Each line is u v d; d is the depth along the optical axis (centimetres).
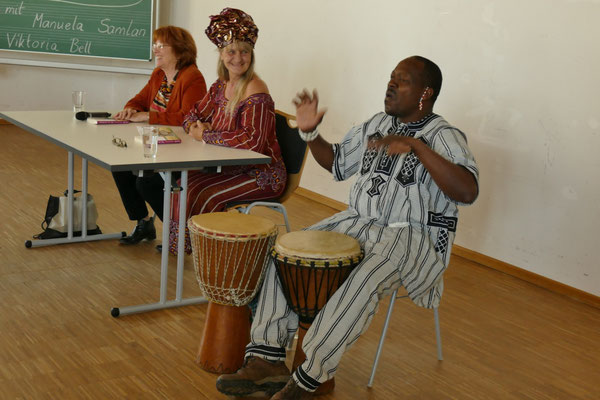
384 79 432
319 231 228
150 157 258
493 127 368
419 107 231
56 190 447
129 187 348
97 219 393
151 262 332
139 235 356
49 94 664
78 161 541
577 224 336
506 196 366
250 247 221
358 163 250
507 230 368
